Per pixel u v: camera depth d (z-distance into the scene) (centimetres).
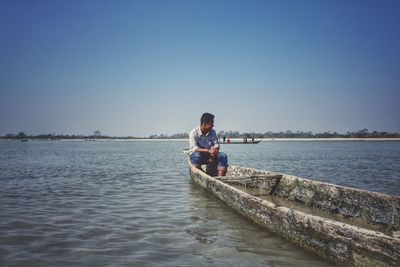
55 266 432
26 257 463
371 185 1194
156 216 693
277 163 2273
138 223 638
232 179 884
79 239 542
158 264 439
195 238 545
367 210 638
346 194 686
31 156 3122
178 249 495
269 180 912
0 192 1001
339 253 412
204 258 459
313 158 2845
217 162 1031
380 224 612
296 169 1816
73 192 1003
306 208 768
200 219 664
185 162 2348
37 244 517
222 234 565
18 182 1230
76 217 687
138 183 1206
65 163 2203
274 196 892
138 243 523
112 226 618
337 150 4791
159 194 963
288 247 497
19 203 834
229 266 432
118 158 2850
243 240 532
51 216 695
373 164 2158
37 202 846
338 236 412
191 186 1120
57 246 508
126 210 752
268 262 443
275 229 546
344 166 2006
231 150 4812
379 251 357
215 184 838
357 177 1433
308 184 793
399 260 335
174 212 728
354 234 388
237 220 655
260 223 594
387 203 598
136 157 3028
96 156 3183
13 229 596
